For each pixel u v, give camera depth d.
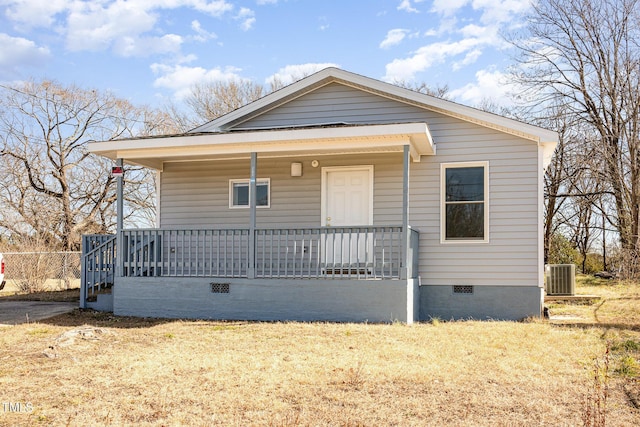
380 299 9.75
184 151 10.90
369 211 11.79
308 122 12.45
